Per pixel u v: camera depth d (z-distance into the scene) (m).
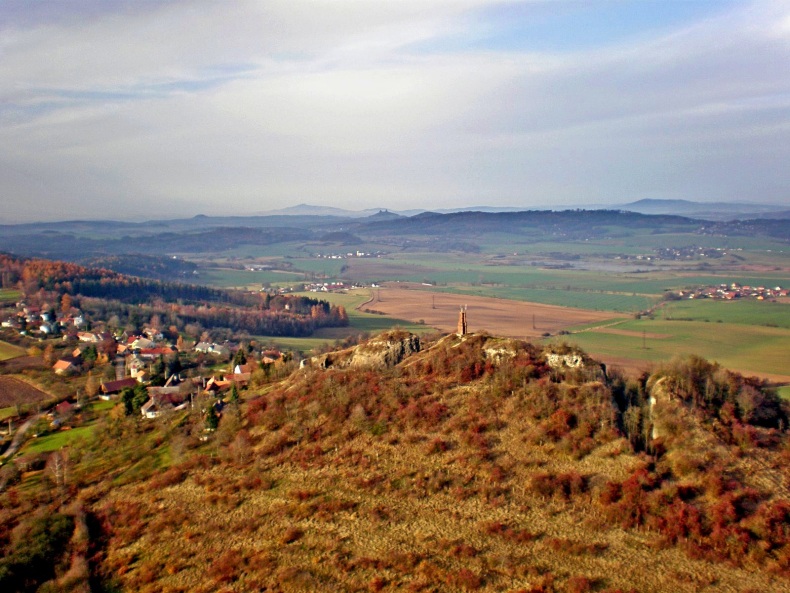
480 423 85.38
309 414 95.62
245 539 71.00
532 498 71.88
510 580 60.06
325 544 68.00
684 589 57.06
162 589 64.50
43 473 96.44
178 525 75.94
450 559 63.56
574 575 59.81
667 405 81.06
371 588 60.44
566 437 79.12
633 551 62.53
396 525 70.06
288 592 61.09
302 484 80.38
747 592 55.94
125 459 97.62
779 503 64.31
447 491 74.81
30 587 68.69
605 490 69.88
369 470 80.88
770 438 75.31
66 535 77.69
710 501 66.38
